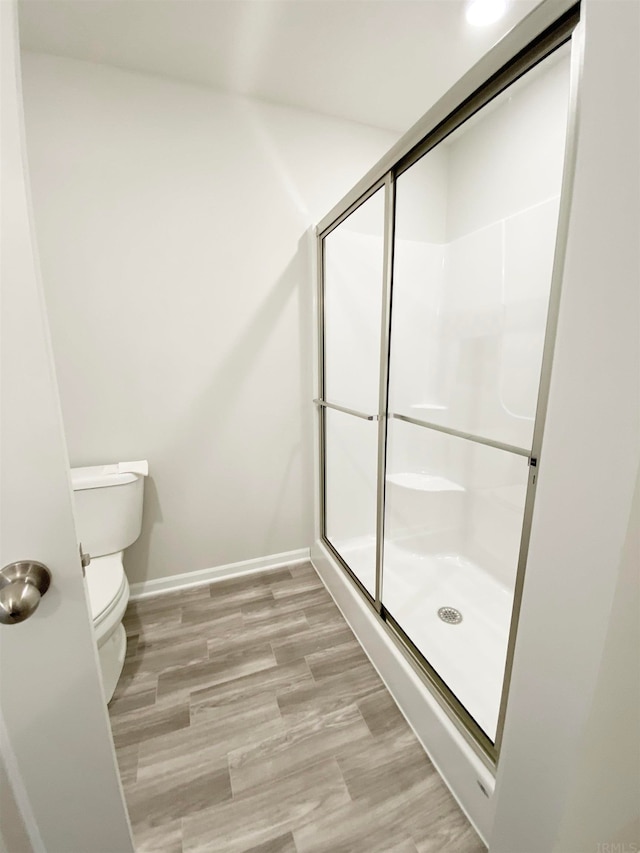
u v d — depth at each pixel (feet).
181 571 6.14
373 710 3.99
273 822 3.03
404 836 2.93
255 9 3.80
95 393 5.15
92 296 4.91
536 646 2.06
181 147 4.99
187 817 3.06
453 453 6.55
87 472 4.94
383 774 3.37
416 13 3.88
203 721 3.87
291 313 5.98
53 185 4.55
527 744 2.19
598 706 1.82
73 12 3.80
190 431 5.75
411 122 5.83
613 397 1.57
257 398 6.06
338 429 6.49
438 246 6.73
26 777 1.89
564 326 1.77
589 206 1.61
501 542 5.54
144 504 5.70
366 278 6.23
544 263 4.85
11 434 1.54
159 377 5.43
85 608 1.82
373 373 6.59
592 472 1.68
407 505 6.39
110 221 4.83
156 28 4.03
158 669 4.52
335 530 6.75
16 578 1.61
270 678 4.39
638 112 1.38
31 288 1.48
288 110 5.41
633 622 1.74
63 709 1.88
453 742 3.17
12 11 1.35
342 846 2.88
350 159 5.86
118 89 4.62
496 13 3.90
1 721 1.77
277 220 5.62
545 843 2.14
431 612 4.98
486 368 5.85
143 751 3.58
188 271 5.29
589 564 1.73
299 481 6.63
